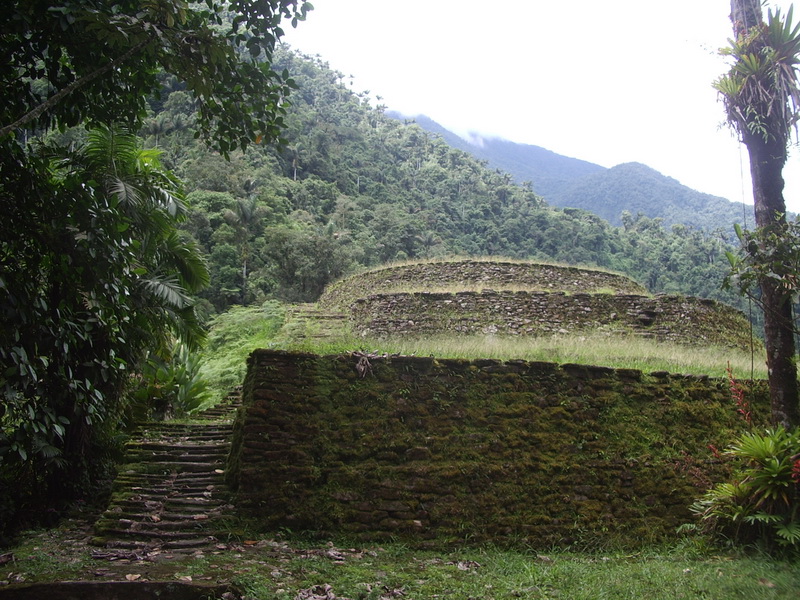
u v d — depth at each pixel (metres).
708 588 5.14
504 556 6.58
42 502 8.00
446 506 7.14
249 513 6.89
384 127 109.69
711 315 17.22
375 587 5.27
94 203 6.70
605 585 5.36
